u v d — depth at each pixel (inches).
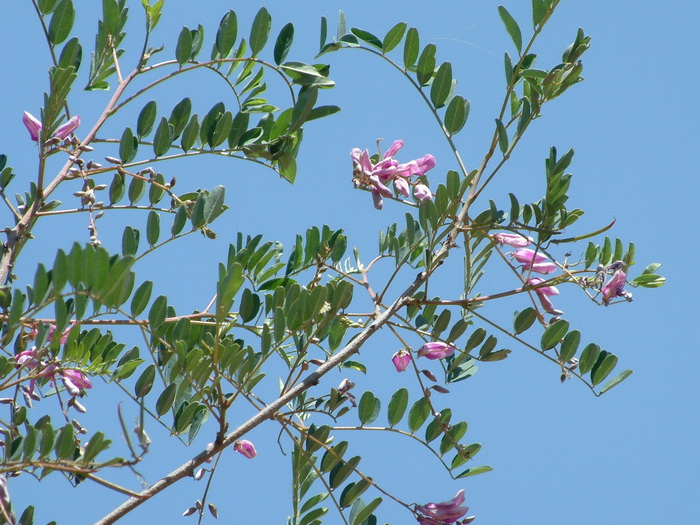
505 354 83.7
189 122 83.5
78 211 82.8
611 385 83.8
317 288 82.6
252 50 83.7
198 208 83.4
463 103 83.8
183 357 81.4
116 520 80.3
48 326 82.0
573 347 83.7
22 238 82.3
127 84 83.4
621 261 83.4
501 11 83.5
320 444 83.0
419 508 83.4
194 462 81.2
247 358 82.4
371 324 83.2
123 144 83.0
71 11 82.3
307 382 82.4
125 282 78.2
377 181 83.3
